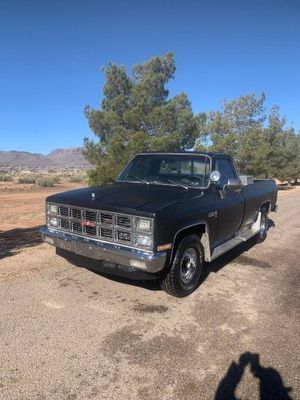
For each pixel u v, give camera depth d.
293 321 4.75
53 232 5.74
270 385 3.46
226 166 7.00
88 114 21.38
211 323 4.62
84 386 3.35
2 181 46.66
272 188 9.38
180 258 5.23
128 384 3.39
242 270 6.85
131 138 17.86
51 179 43.19
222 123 26.62
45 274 6.07
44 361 3.68
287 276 6.58
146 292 5.52
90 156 21.12
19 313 4.67
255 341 4.22
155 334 4.30
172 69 24.83
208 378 3.53
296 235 10.16
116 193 5.66
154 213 4.75
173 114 19.84
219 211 6.13
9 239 8.78
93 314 4.73
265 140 31.84
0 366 3.58
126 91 21.78
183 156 6.57
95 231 5.24
